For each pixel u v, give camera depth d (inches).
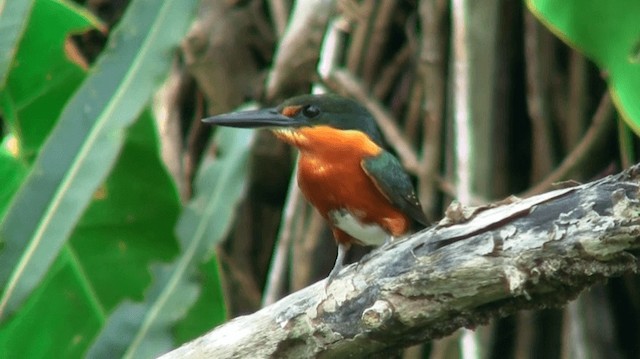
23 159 352.8
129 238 350.0
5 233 240.5
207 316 331.6
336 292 230.4
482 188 390.3
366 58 425.4
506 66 415.5
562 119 408.5
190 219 277.3
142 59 264.5
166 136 443.2
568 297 213.9
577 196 205.8
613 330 400.2
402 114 425.1
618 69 304.5
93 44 482.3
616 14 304.3
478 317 222.5
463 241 215.5
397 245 225.9
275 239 454.9
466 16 389.4
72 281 349.4
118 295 350.3
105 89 259.0
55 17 355.3
